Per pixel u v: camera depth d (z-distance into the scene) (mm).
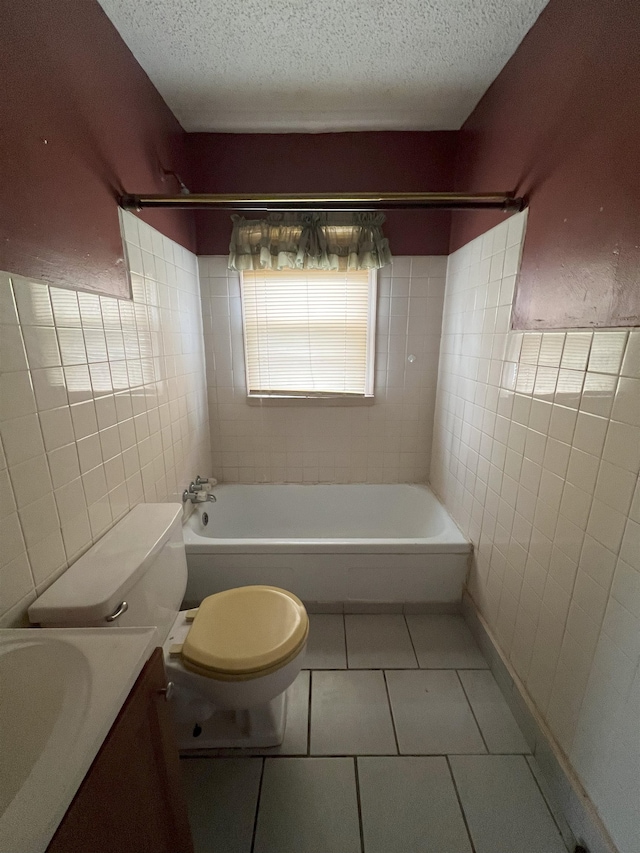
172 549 1225
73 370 1028
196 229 2053
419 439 2367
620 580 862
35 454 889
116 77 1251
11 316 818
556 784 1068
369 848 970
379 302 2158
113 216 1240
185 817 820
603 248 912
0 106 787
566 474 1061
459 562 1751
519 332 1317
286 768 1153
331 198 1304
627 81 830
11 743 648
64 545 987
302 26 1235
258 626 1132
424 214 2051
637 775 816
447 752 1196
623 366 851
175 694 1152
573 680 1027
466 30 1250
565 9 1050
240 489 2377
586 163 972
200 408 2168
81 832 490
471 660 1548
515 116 1347
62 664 670
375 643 1636
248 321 2207
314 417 2332
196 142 1927
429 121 1835
